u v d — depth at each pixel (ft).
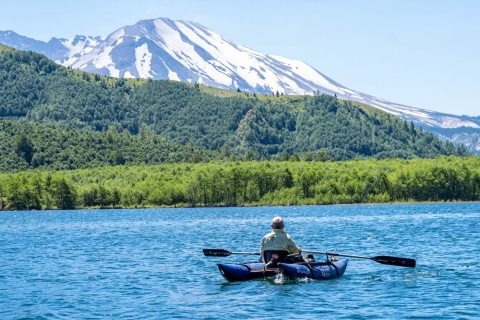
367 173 634.84
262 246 107.14
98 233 268.00
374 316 80.43
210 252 120.06
